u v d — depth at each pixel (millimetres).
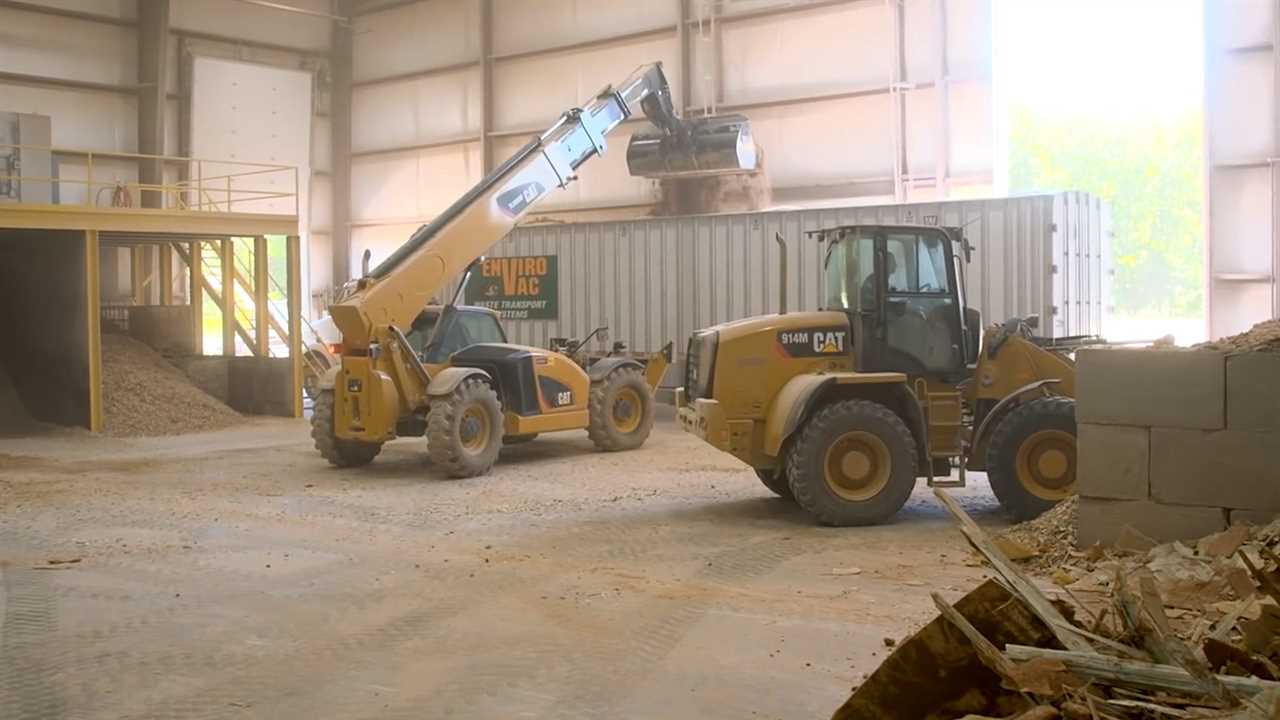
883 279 9227
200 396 17641
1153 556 6352
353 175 26266
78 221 15852
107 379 17109
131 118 22766
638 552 7887
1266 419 6562
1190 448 6773
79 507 9977
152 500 10320
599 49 22203
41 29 21547
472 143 24250
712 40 20344
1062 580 6133
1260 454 6586
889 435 8664
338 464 12336
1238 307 15641
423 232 12422
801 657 5410
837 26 19156
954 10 17859
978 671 3525
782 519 9062
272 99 24672
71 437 15539
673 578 7094
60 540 8500
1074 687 3256
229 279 19312
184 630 6051
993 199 14102
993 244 14109
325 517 9398
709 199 20516
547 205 22875
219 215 17453
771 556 7668
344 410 11875
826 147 19375
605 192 22156
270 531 8805
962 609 3619
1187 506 6793
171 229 16906
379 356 11656
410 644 5754
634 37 21609
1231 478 6664
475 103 24125
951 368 9336
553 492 10594
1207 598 4934
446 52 24516
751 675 5160
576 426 13117
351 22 25984
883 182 18828
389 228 25797
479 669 5328
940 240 9414
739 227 16297
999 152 17688
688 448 13797
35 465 12852
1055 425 8508
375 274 11961
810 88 19469
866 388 8992
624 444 13508
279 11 25031
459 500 10180
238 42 24328
